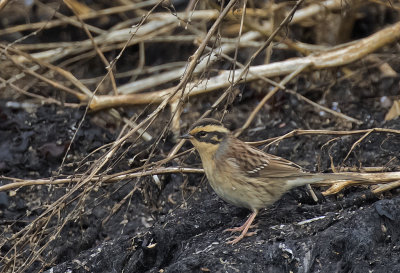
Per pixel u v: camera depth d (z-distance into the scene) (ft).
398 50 44.96
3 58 45.68
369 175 31.68
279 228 28.66
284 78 41.47
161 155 38.14
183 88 30.27
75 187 29.66
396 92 44.42
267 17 45.16
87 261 30.04
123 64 53.21
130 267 28.99
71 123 42.93
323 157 37.29
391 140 37.22
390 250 26.16
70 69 50.80
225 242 28.25
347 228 27.09
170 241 29.22
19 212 36.94
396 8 44.78
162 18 49.90
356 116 42.73
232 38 48.65
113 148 30.01
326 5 46.11
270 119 43.42
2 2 39.47
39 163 40.50
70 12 53.16
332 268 25.86
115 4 55.26
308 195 31.24
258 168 28.60
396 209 27.20
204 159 29.48
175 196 36.58
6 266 29.99
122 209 36.17
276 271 26.35
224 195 29.32
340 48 42.65
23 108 44.98
